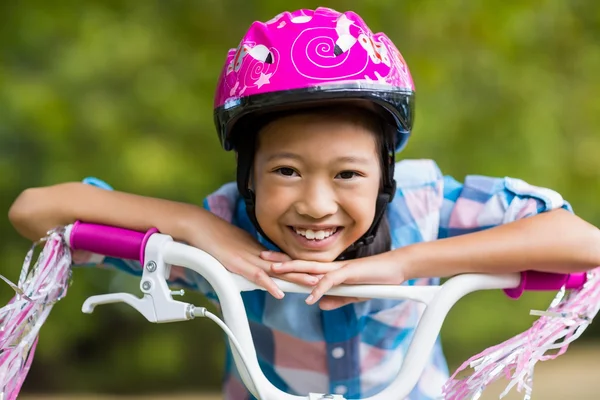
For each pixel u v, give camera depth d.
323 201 1.79
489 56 6.15
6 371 1.80
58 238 1.95
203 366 7.17
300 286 1.84
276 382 2.25
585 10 6.62
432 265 1.88
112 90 5.97
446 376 2.27
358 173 1.82
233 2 6.08
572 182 6.69
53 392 6.86
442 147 6.17
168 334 7.08
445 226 2.21
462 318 7.07
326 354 2.19
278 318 2.18
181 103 5.97
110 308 6.84
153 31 6.05
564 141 6.61
